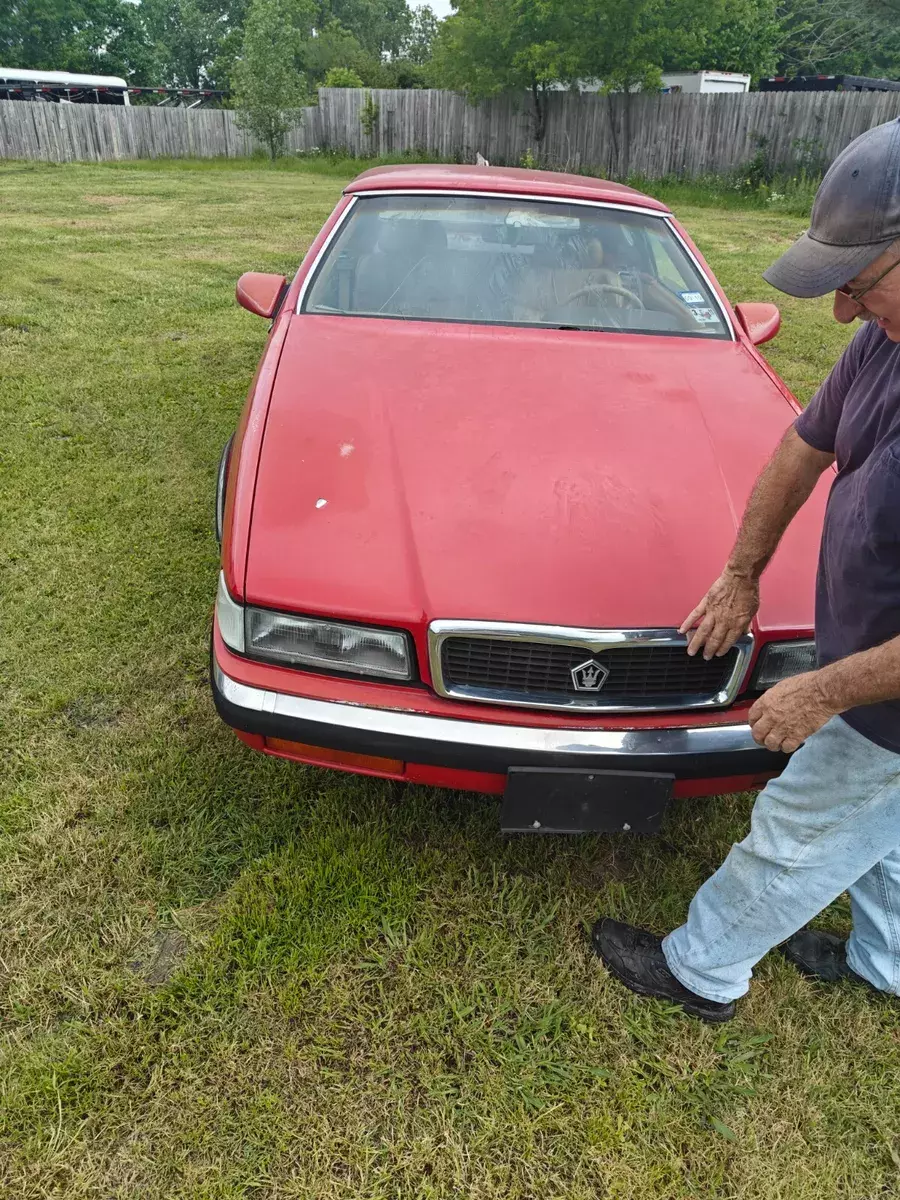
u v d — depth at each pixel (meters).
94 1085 1.70
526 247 3.28
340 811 2.38
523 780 1.92
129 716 2.69
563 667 1.90
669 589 1.95
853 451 1.42
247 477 2.21
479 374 2.70
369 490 2.14
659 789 1.94
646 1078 1.82
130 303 7.09
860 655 1.39
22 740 2.56
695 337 3.15
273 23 20.17
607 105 17.78
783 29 26.39
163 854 2.21
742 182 16.33
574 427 2.44
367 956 2.00
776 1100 1.80
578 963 2.04
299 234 10.65
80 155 20.08
